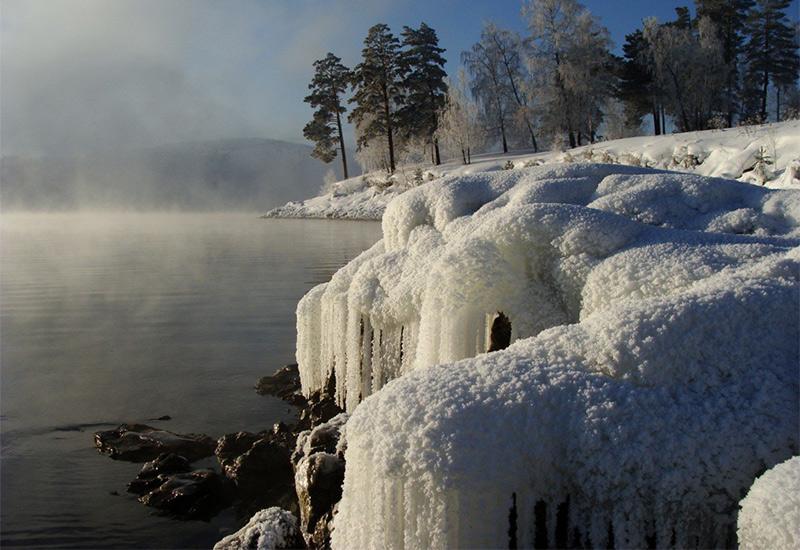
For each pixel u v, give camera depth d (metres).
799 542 1.90
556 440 2.58
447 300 4.36
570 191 6.18
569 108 46.88
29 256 25.98
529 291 4.35
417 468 2.46
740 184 5.98
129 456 6.30
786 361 2.78
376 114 56.41
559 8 46.44
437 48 55.28
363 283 6.15
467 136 48.28
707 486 2.44
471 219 6.12
